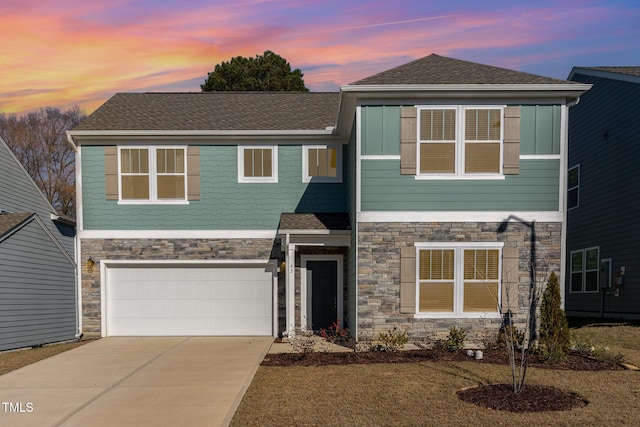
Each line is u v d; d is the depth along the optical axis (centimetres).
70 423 687
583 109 1953
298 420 661
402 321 1161
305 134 1448
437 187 1173
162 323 1466
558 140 1173
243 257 1457
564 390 779
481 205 1173
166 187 1465
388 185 1174
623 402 718
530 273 1165
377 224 1170
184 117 1558
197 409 736
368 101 1178
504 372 900
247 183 1468
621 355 1007
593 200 1873
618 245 1703
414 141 1172
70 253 1709
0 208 1533
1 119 3425
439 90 1146
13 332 1286
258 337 1432
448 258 1172
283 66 3669
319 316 1438
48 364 1071
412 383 829
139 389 853
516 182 1173
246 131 1444
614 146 1730
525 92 1153
